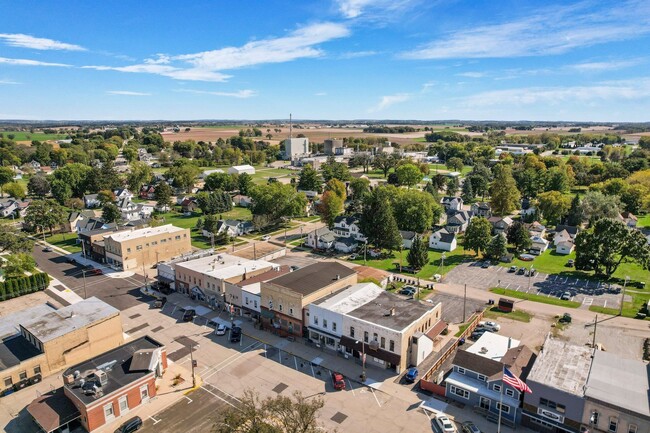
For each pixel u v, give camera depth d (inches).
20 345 2404.0
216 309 3125.0
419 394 2102.6
